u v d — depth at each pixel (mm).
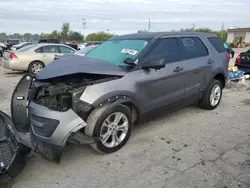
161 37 3916
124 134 3414
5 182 2668
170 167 2961
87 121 3018
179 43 4191
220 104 5680
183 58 4188
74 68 3088
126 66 3455
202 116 4777
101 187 2607
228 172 2846
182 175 2793
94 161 3115
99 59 3570
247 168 2930
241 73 7988
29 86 3600
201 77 4570
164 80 3789
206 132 4012
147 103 3615
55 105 2998
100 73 3098
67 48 11281
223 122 4473
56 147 2820
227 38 55188
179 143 3604
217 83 5066
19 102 3553
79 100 2934
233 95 6664
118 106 3180
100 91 3020
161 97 3826
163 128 4156
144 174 2824
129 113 3375
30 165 3037
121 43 4090
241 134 3938
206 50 4754
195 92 4527
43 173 2867
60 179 2752
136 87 3383
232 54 16234
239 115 4883
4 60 10602
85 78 3264
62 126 2787
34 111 3006
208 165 2996
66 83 3240
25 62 10156
